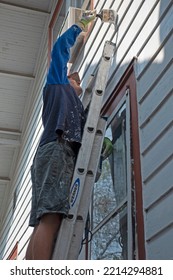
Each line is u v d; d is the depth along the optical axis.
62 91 2.81
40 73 7.61
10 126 8.71
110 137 3.34
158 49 2.71
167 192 2.33
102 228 3.17
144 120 2.74
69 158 2.56
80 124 2.80
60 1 6.58
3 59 7.70
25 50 7.62
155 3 2.85
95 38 4.07
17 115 8.54
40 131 6.89
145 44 2.91
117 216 2.98
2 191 9.70
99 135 2.79
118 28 3.46
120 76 3.24
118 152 3.16
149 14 2.92
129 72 3.08
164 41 2.64
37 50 7.62
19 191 8.16
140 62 2.95
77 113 2.77
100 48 3.87
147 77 2.80
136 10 3.16
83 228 2.46
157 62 2.70
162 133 2.49
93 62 4.02
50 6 7.13
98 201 3.30
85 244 3.34
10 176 9.40
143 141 2.70
